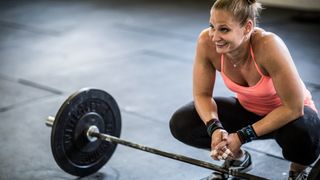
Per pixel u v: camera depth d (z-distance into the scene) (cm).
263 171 251
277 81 184
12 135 303
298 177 214
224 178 228
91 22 648
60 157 228
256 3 182
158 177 247
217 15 178
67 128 228
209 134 200
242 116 216
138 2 786
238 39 181
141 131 307
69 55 495
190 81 406
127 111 342
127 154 275
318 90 370
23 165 262
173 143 288
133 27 614
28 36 578
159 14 689
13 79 420
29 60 479
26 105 357
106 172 253
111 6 756
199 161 207
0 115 338
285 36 548
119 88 392
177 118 215
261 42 186
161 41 543
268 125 187
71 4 781
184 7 732
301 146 190
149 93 379
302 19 627
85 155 239
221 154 188
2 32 600
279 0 726
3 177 248
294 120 190
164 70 440
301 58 459
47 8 751
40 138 298
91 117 237
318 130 195
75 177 247
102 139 240
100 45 532
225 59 199
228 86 208
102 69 446
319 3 692
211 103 207
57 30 605
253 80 196
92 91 234
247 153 233
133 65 457
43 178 247
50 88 395
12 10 739
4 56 495
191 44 527
